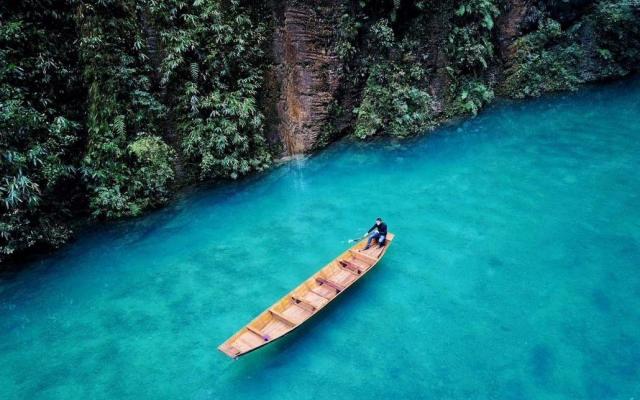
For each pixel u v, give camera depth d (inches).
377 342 400.8
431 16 821.9
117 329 428.5
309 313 403.5
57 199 579.8
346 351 392.8
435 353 386.3
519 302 438.0
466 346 391.2
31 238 530.3
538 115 898.7
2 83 520.7
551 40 995.3
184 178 674.2
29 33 540.4
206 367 382.9
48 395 362.0
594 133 807.1
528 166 705.6
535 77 975.0
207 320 434.3
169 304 458.6
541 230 545.6
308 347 398.3
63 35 570.6
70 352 403.9
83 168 584.4
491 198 623.5
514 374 361.7
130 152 594.2
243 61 681.6
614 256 491.8
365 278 481.4
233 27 663.1
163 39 615.5
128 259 534.3
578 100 958.4
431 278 477.7
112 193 593.9
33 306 463.5
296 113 752.3
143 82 609.0
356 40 769.6
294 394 355.3
